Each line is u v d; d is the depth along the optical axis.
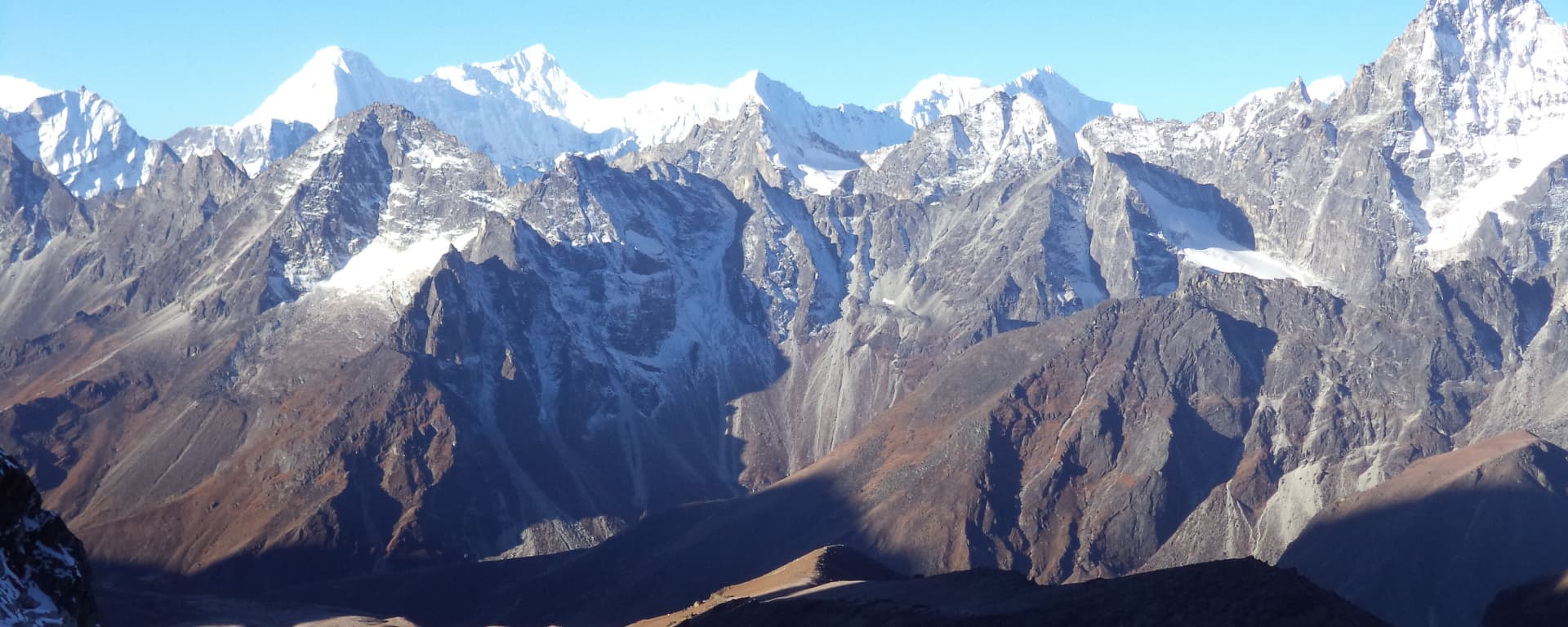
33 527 66.94
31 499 67.19
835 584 186.25
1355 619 113.12
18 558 65.69
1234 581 119.19
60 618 66.12
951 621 131.75
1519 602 169.62
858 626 140.00
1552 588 167.75
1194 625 114.12
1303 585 117.62
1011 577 152.12
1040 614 126.12
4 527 65.50
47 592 66.44
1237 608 114.75
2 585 64.12
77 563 68.56
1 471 65.75
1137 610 119.88
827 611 146.88
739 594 198.38
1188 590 120.06
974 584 151.00
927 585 156.50
